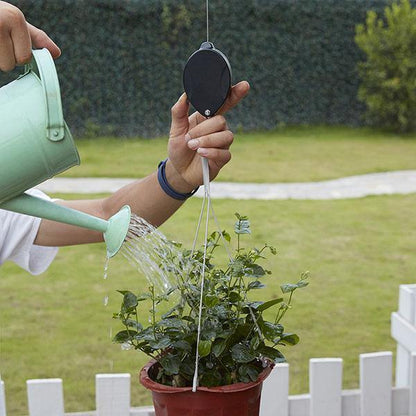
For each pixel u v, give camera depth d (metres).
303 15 13.95
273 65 14.02
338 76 14.40
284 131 14.07
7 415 3.69
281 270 5.98
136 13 12.70
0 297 5.38
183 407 1.33
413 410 3.01
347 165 10.60
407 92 13.87
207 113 1.47
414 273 5.95
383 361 2.94
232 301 1.44
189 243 6.59
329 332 4.74
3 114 1.22
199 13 13.13
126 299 1.43
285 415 2.82
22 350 4.49
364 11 14.20
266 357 1.38
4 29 1.22
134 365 4.29
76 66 12.63
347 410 2.97
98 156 11.12
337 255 6.42
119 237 1.26
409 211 8.01
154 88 13.09
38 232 1.74
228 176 9.63
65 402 3.83
